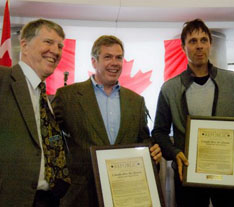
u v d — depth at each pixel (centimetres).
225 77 183
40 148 134
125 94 180
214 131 173
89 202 157
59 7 328
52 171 142
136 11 338
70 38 395
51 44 149
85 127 164
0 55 310
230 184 166
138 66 408
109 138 168
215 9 335
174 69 377
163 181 309
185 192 183
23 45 150
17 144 128
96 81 181
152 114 397
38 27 148
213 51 374
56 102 174
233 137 171
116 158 150
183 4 329
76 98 170
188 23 187
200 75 186
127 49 410
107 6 326
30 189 129
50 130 147
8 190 124
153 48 411
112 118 172
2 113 129
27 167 128
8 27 313
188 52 182
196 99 182
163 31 376
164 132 193
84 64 401
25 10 336
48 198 142
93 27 364
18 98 134
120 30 373
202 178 169
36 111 144
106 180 144
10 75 139
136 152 155
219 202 179
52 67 151
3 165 125
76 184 159
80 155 161
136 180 149
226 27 369
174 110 187
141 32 379
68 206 157
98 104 174
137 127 174
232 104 178
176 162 176
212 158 171
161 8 331
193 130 174
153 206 146
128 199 144
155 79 407
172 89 190
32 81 145
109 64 171
